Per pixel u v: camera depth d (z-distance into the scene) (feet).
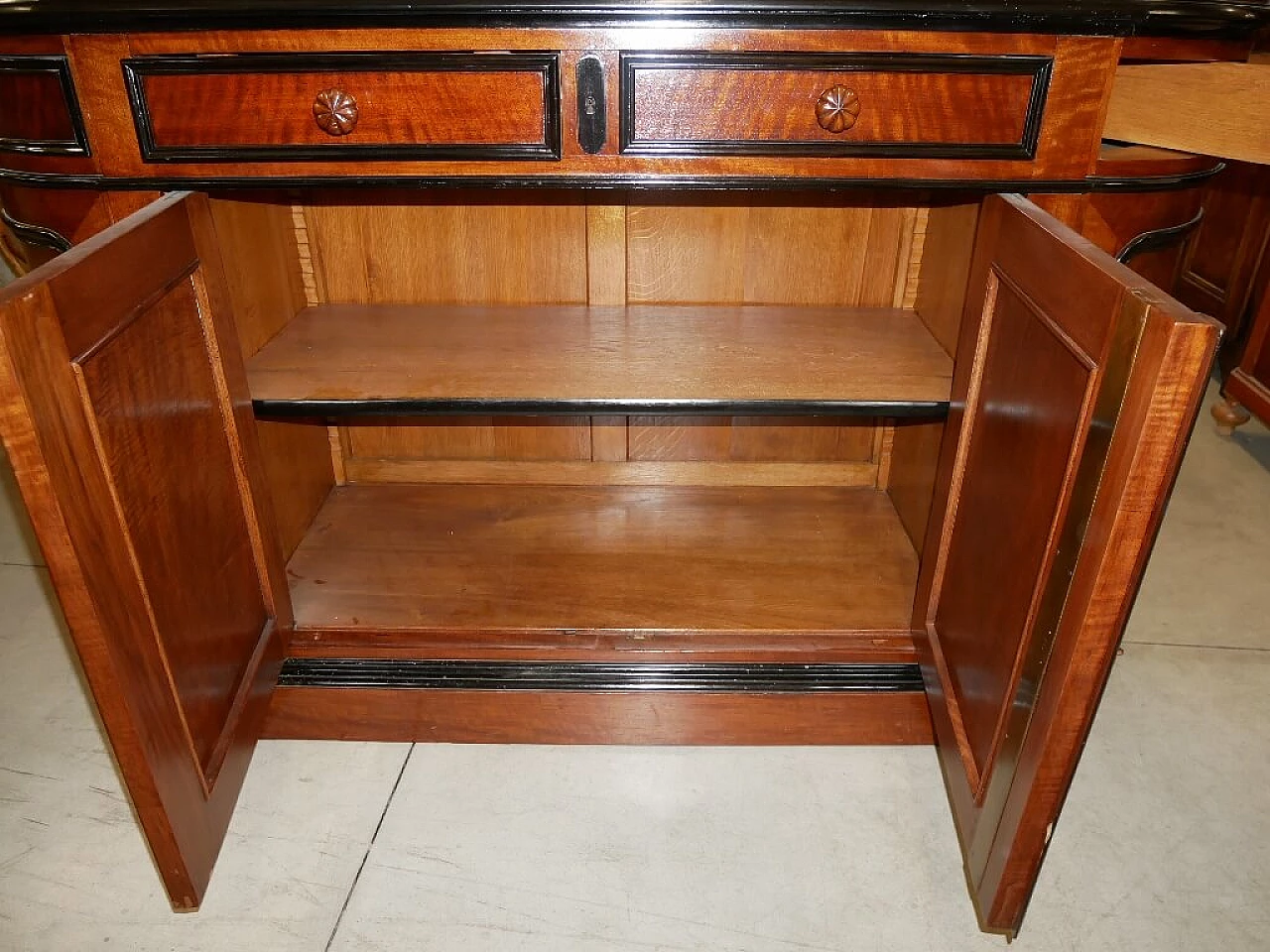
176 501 3.02
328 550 4.69
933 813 3.86
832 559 4.67
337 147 3.19
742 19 2.98
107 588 2.56
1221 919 3.41
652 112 3.14
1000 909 3.04
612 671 3.99
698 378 3.87
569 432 5.24
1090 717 2.56
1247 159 2.95
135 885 3.51
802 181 3.25
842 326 4.50
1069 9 2.95
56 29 3.01
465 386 3.77
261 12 2.95
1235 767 4.10
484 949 3.27
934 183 3.28
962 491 3.55
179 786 2.97
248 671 3.60
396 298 4.76
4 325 2.14
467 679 3.98
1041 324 2.78
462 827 3.76
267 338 4.23
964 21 2.99
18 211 3.57
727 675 3.98
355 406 3.64
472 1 2.93
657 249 4.63
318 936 3.31
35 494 2.31
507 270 4.68
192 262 3.18
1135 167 3.29
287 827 3.74
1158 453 2.16
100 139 3.20
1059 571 2.56
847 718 4.05
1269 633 4.94
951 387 3.77
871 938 3.33
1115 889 3.52
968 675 3.36
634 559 4.63
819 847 3.69
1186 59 3.25
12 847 3.65
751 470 5.35
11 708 4.37
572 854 3.64
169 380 2.99
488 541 4.78
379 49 3.04
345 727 4.10
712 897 3.47
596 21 2.99
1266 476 6.44
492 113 3.14
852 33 3.02
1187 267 7.73
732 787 3.96
